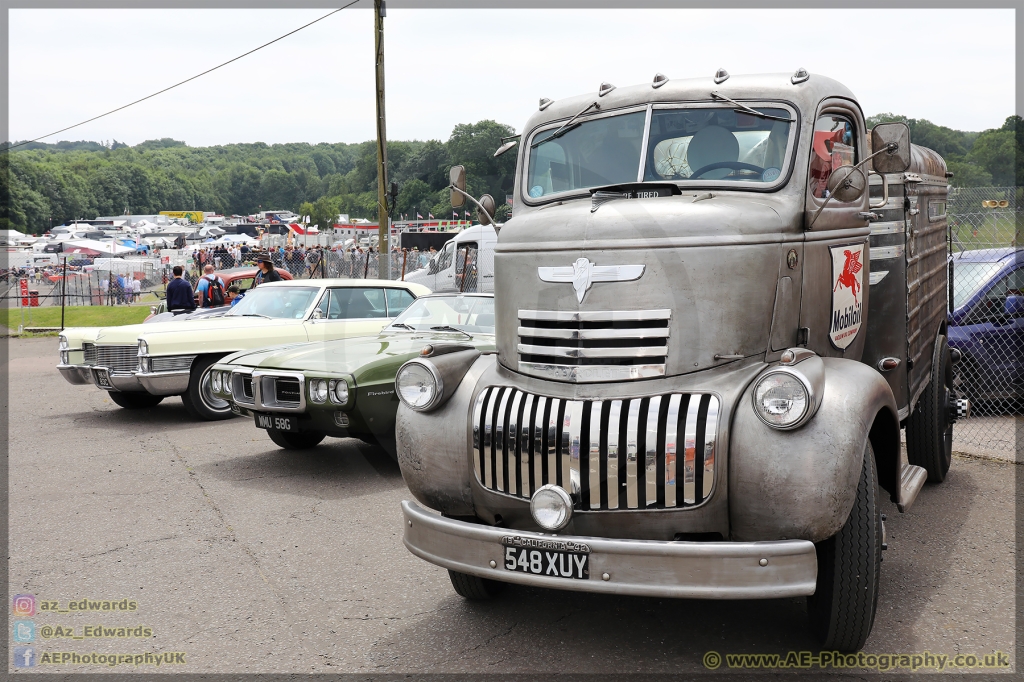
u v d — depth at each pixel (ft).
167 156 574.56
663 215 12.26
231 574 16.48
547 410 12.15
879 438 13.34
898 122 13.67
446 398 13.21
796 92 13.93
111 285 101.40
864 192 15.62
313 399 22.98
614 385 12.09
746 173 13.84
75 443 29.55
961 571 15.57
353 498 21.84
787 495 10.89
